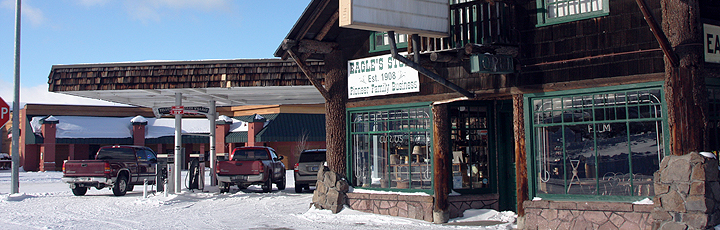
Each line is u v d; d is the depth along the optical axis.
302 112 44.66
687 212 8.73
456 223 11.49
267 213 13.80
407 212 12.09
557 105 10.52
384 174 12.75
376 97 12.82
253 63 16.86
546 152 10.62
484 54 10.41
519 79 10.79
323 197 13.23
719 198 8.91
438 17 10.88
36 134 44.41
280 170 22.53
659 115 9.51
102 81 17.22
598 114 10.09
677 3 9.22
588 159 10.20
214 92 18.83
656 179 9.12
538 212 10.46
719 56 9.65
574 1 10.46
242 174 19.69
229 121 45.47
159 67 17.14
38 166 46.69
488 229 10.74
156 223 12.19
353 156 13.28
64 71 17.44
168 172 18.56
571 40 10.34
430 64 11.54
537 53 10.67
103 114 48.53
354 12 9.74
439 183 11.68
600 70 9.99
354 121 13.30
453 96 11.52
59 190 23.70
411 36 11.00
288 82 16.62
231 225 11.81
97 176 18.67
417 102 12.12
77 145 46.66
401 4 10.34
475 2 10.75
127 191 21.30
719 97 9.91
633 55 9.70
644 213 9.39
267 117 44.53
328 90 13.45
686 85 9.04
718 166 9.08
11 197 17.62
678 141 9.02
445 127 11.80
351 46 13.21
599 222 9.81
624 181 9.83
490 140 12.59
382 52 12.70
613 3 9.97
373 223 11.73
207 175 34.03
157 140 46.66
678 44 9.15
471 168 12.43
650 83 9.52
